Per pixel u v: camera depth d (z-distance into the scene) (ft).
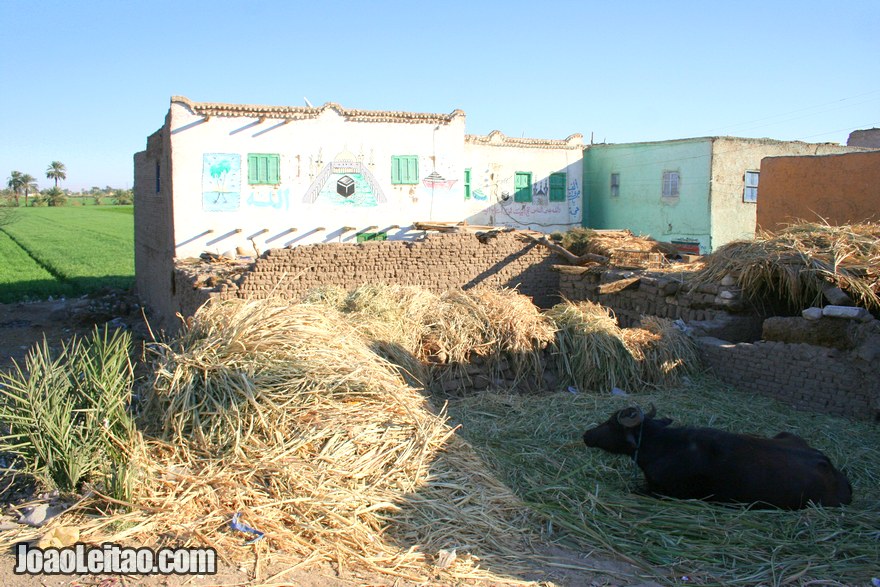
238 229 69.46
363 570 14.71
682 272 41.42
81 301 83.61
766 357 31.12
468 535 16.38
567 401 28.94
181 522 15.71
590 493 19.19
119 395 18.90
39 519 15.96
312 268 53.31
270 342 21.42
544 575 15.11
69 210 334.65
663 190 85.76
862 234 35.09
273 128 69.87
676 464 19.25
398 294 34.04
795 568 15.62
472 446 21.70
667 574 15.40
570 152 92.38
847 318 28.73
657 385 32.04
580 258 54.08
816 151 85.81
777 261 33.76
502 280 59.36
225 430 18.57
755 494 18.45
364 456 18.34
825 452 24.18
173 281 62.95
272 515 15.99
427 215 76.18
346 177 72.95
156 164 74.95
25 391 18.30
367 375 21.31
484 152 87.97
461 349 30.86
